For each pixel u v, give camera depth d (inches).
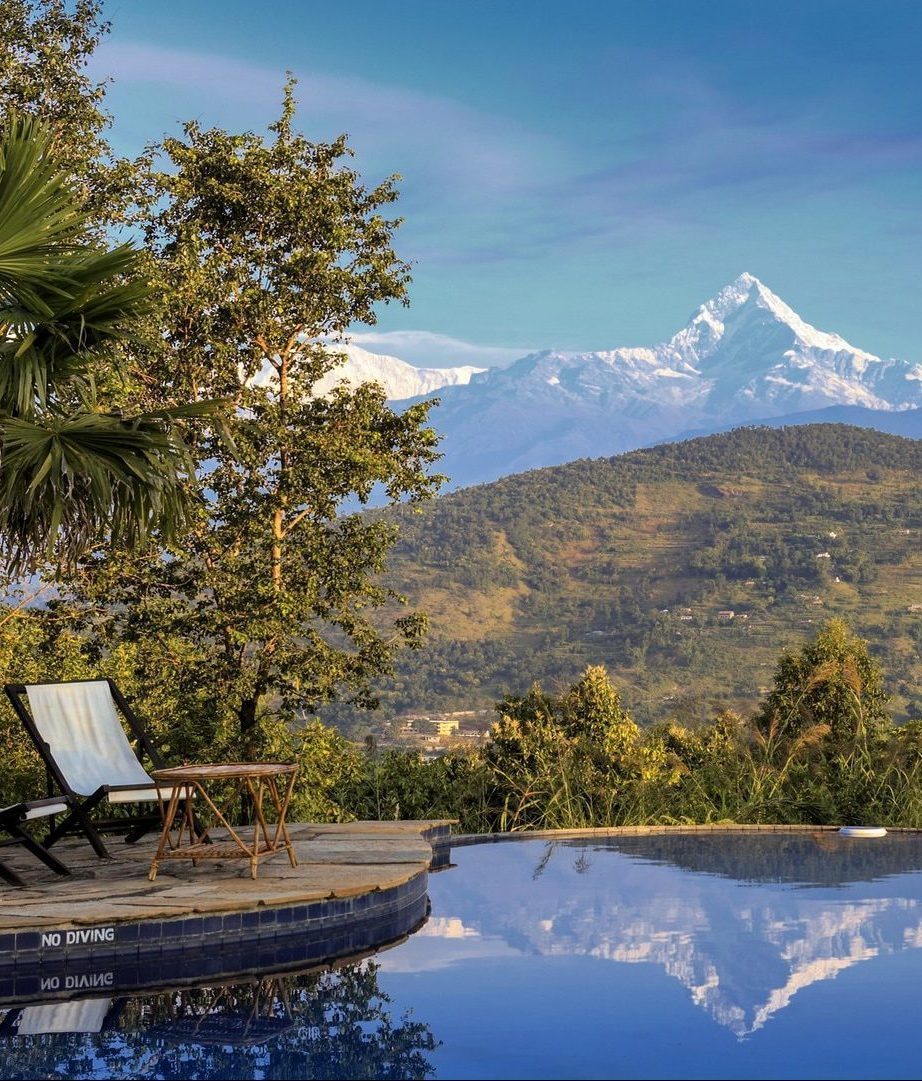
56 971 183.3
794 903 251.3
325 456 450.6
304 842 285.7
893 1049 145.3
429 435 473.4
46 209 249.8
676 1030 153.9
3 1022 158.9
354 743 445.1
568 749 414.0
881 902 252.1
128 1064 139.9
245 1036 152.0
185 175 474.3
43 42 458.0
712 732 450.9
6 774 343.0
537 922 230.8
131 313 259.9
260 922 203.5
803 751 426.6
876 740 434.6
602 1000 169.6
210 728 420.8
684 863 313.4
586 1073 136.3
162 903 199.0
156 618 450.0
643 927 225.5
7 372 245.0
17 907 195.6
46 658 463.8
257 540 455.5
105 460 240.2
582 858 325.1
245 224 482.6
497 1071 137.2
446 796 410.0
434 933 220.8
